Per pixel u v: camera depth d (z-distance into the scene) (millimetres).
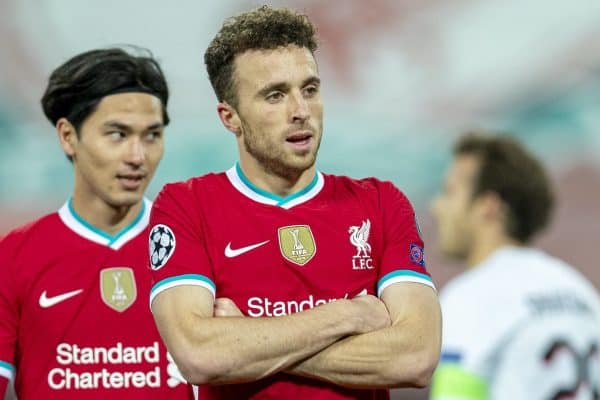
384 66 32375
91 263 15156
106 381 14812
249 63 12109
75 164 15523
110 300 15008
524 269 16219
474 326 15836
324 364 11742
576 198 32562
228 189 12805
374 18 32281
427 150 32469
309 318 11750
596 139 32719
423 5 32438
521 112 32812
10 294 14945
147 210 15711
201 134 32125
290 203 12719
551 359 15773
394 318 12195
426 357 11938
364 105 32375
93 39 32062
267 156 12188
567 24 32688
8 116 31938
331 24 32156
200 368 11570
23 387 14961
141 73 15266
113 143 15039
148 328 14961
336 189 13016
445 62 32531
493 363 15805
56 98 15320
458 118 32562
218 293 12422
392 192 13234
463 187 18047
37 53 32031
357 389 12164
